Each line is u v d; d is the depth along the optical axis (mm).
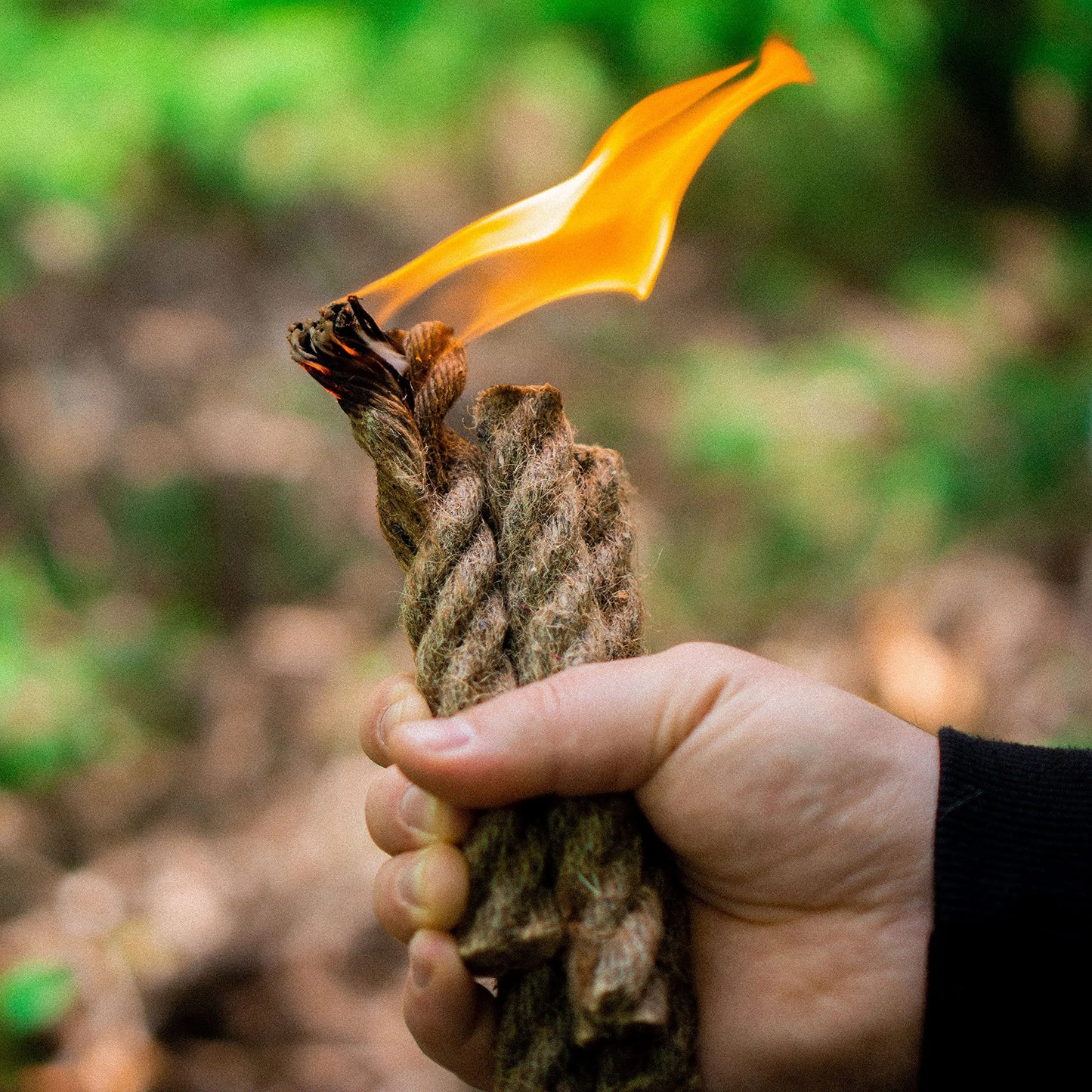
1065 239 5273
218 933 2389
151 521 3570
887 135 4965
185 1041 2156
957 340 4449
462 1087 2035
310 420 3812
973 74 5418
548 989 901
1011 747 986
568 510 942
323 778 2879
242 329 3994
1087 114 5605
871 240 4996
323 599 3549
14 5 3801
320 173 4078
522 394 972
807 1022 991
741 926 1026
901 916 982
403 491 917
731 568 3484
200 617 3512
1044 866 914
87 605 3416
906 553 3375
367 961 2334
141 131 3812
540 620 923
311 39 3863
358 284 4172
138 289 4016
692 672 949
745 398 3918
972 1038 917
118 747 2982
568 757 889
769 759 958
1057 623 3000
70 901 2477
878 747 979
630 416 3951
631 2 4359
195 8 3998
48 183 3623
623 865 894
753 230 4941
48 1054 2113
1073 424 3543
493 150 4434
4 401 3635
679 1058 883
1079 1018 899
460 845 917
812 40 4375
